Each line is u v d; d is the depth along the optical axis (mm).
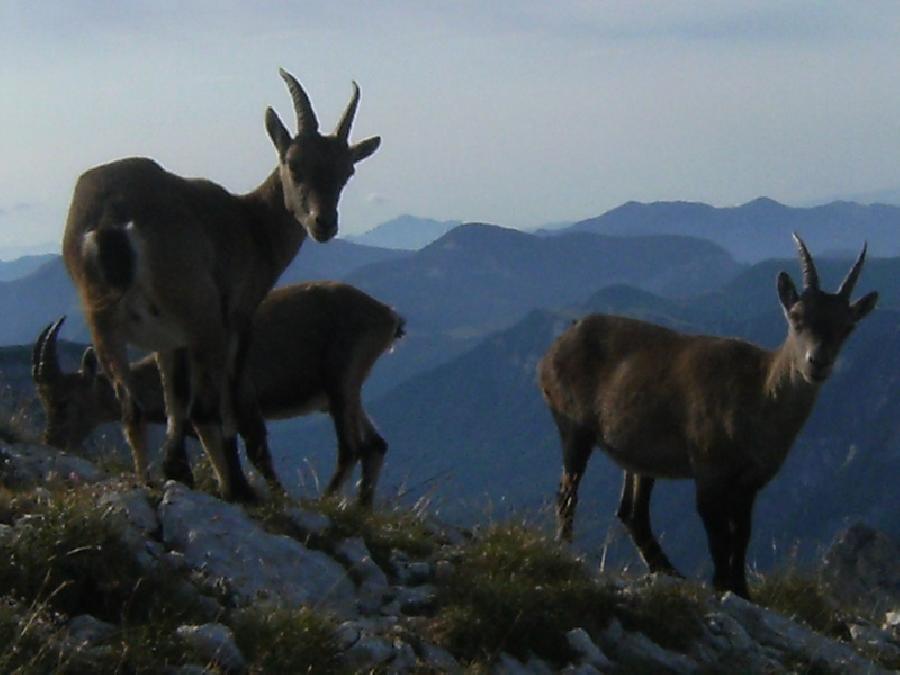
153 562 9383
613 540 14281
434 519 12961
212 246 12305
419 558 11453
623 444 15258
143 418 11609
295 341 16234
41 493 10125
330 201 13633
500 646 10141
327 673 8844
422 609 10531
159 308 11430
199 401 11711
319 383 16422
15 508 9727
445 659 9781
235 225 13023
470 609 10359
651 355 15211
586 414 15766
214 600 9281
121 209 11344
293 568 10352
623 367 15359
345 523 11484
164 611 8906
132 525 9898
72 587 8891
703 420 14336
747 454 14133
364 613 10258
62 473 11680
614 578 12242
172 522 10273
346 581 10500
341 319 16406
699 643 11609
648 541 15477
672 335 15414
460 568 11234
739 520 14375
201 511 10477
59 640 8117
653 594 11742
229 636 8672
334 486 16047
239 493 11914
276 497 11930
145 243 11227
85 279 11195
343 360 16297
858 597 17828
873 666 12586
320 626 9125
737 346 14633
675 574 15234
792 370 13789
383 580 10797
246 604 9500
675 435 14766
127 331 11453
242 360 13062
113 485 10781
